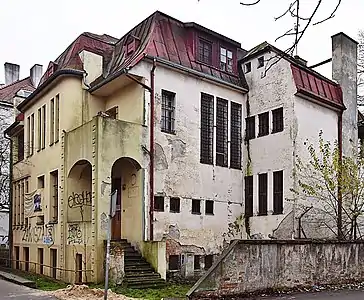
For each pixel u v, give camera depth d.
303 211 21.67
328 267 18.31
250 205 23.55
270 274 16.11
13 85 43.84
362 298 15.09
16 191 28.84
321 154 22.98
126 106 21.16
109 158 18.78
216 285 14.49
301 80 22.53
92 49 23.55
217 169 22.80
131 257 19.00
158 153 20.41
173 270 20.23
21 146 29.30
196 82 22.33
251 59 24.41
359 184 22.05
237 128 24.08
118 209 21.08
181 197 21.06
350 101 25.02
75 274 19.22
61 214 20.95
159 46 21.36
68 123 21.55
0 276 21.56
